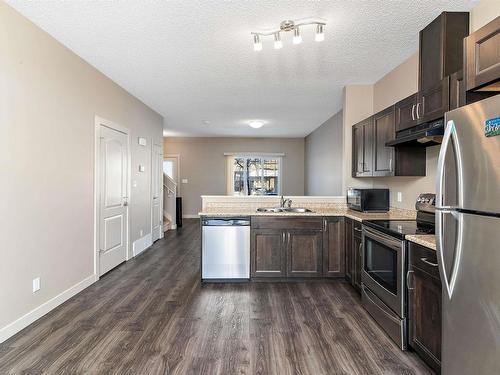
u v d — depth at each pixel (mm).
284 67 3609
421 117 2562
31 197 2568
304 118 6535
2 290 2279
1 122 2271
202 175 9531
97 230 3693
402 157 3096
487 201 1331
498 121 1265
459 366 1524
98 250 3727
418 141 2680
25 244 2504
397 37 2854
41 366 1979
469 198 1436
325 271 3664
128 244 4652
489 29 1646
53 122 2859
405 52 3186
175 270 4148
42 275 2709
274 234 3646
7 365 1988
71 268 3162
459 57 2373
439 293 1812
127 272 4047
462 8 2359
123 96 4445
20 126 2451
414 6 2354
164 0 2295
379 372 1936
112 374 1898
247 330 2477
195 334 2408
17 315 2424
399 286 2215
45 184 2742
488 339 1340
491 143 1306
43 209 2717
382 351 2174
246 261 3652
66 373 1908
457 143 1517
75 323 2578
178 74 3855
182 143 9523
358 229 3221
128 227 4645
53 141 2859
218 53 3227
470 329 1441
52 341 2287
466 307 1463
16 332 2402
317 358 2088
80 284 3332
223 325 2562
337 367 1986
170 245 5715
